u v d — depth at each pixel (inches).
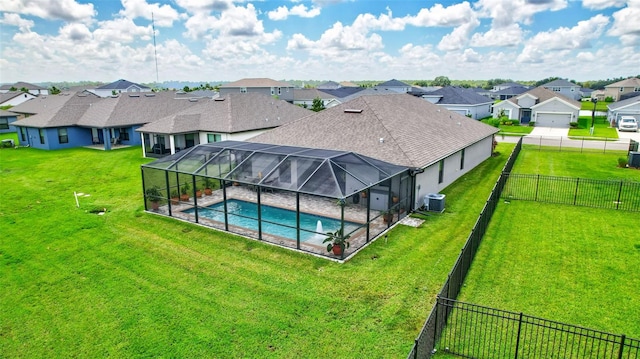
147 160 1366.9
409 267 545.3
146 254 603.2
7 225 735.7
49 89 5182.1
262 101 1707.7
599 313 427.5
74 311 455.5
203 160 818.8
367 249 607.2
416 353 318.0
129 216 778.8
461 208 807.7
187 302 468.8
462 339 388.5
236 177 684.7
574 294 466.9
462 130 1163.9
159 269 553.6
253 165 729.6
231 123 1428.4
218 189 906.7
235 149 813.9
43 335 414.0
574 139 1756.9
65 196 928.9
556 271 524.7
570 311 432.1
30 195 940.0
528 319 418.3
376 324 418.3
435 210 784.9
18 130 1752.0
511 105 2566.4
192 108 1646.2
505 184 953.5
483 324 410.6
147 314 446.6
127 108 1726.1
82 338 407.8
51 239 665.6
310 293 482.0
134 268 557.9
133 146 1668.3
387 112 1013.2
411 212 780.0
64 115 1674.5
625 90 4052.7
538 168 1173.7
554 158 1337.4
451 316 423.8
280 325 420.8
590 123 2486.5
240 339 399.9
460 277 473.1
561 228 681.0
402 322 420.5
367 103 1027.3
